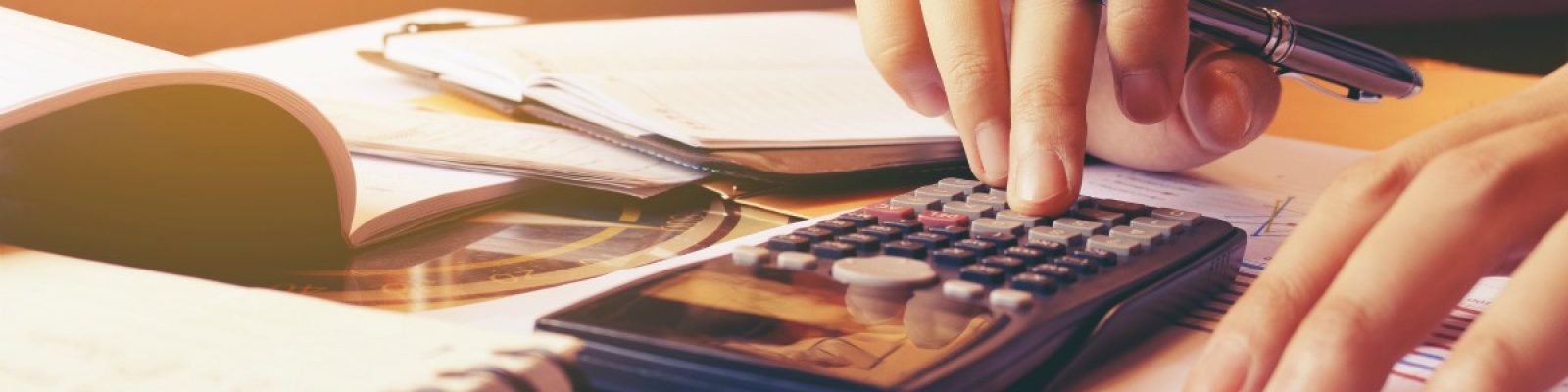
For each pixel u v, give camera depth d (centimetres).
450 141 67
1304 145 81
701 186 62
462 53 88
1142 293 40
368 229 50
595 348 33
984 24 61
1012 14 62
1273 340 35
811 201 61
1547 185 39
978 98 59
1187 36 59
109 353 27
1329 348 34
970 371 32
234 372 26
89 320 29
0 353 27
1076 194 52
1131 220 51
